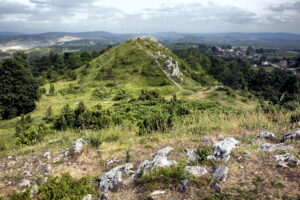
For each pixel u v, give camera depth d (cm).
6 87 4384
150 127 1455
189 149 869
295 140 853
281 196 495
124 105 3741
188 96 4916
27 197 612
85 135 1383
